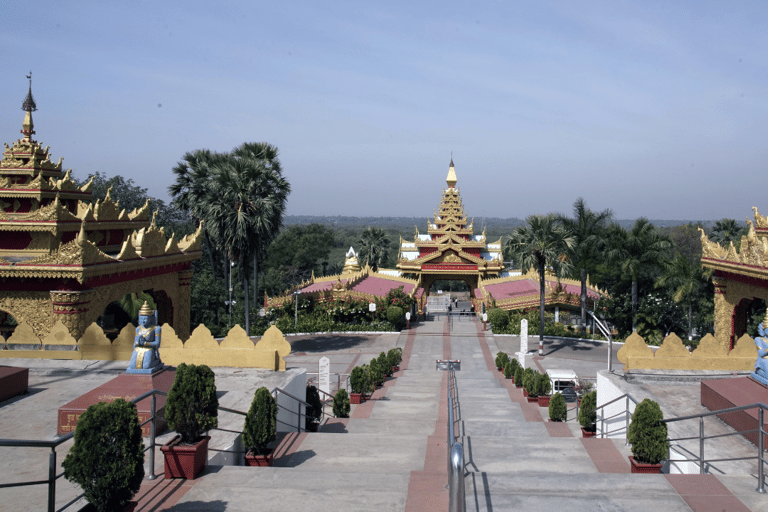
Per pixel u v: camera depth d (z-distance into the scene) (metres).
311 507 8.56
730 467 11.03
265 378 16.66
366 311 54.06
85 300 21.31
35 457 10.96
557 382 27.78
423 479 9.73
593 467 11.77
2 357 19.02
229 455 11.61
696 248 79.31
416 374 35.22
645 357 17.62
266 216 39.88
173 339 18.06
